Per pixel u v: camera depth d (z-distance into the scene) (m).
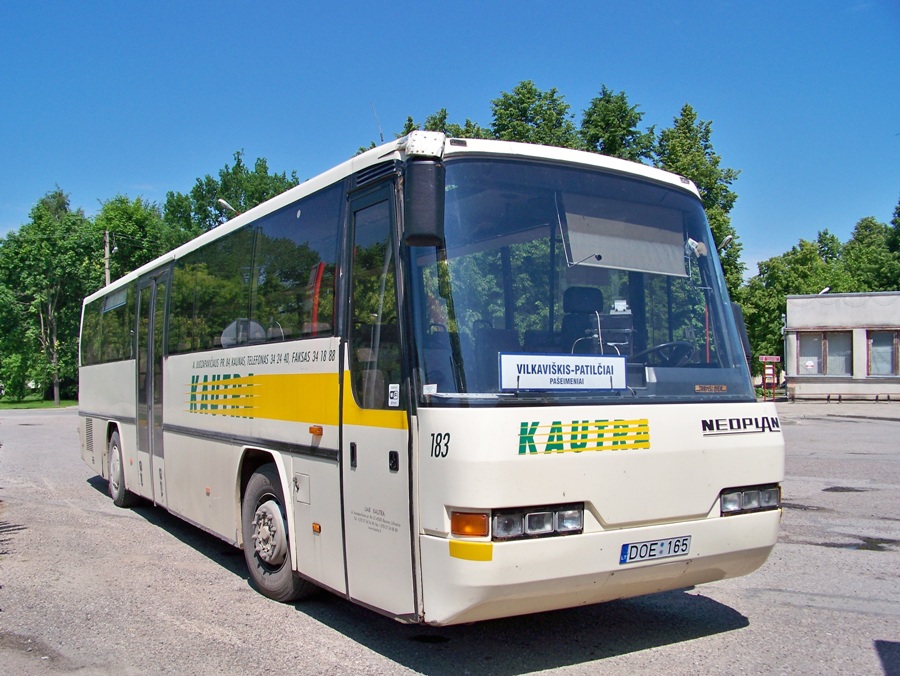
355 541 4.95
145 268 9.89
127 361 10.41
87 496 12.11
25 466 16.08
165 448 8.77
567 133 29.00
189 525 9.74
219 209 66.50
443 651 5.12
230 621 5.82
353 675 4.73
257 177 67.00
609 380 4.68
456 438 4.13
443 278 4.43
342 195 5.45
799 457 15.45
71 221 52.28
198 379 7.78
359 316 5.05
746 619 5.76
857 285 55.41
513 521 4.12
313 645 5.27
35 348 50.12
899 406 31.59
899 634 5.41
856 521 9.23
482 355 4.34
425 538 4.27
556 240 4.90
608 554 4.37
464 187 4.66
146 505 11.20
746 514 4.93
